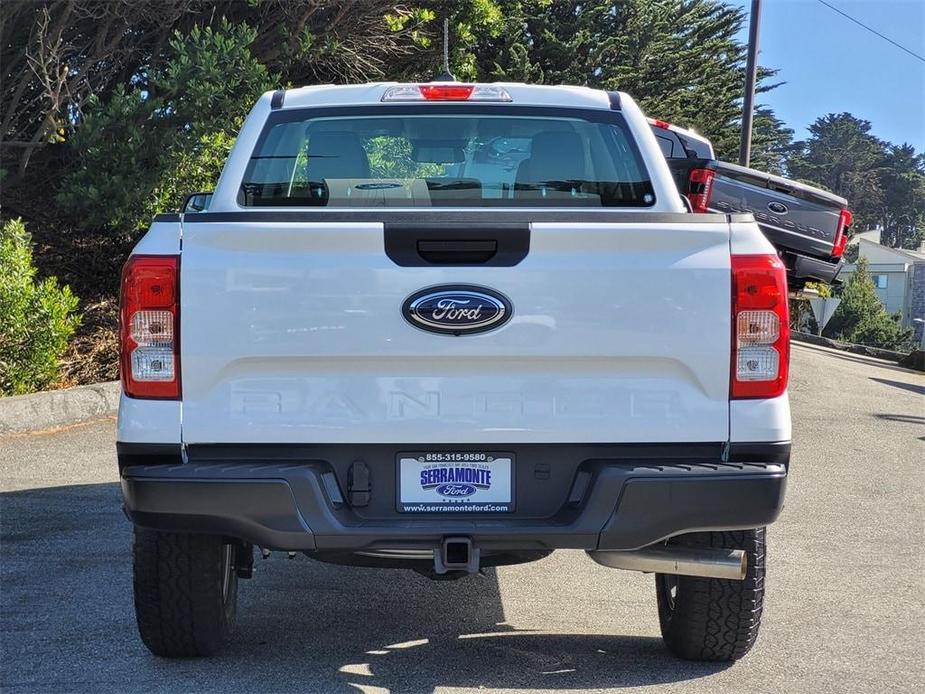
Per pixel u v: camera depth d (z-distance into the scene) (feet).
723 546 13.15
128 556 18.95
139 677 13.47
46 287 33.42
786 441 11.87
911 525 22.63
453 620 16.10
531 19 87.15
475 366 11.73
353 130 15.14
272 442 11.69
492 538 11.66
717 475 11.62
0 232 35.17
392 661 14.20
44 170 44.57
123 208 37.47
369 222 11.60
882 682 13.66
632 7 93.45
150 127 39.04
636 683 13.42
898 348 179.83
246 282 11.57
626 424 11.76
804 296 36.73
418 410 11.74
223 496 11.55
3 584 17.30
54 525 21.04
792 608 16.88
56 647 14.48
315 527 11.60
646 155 14.80
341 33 47.60
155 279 11.55
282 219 11.62
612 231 11.62
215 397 11.67
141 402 11.64
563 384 11.77
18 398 30.58
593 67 90.22
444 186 15.02
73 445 28.76
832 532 21.97
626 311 11.67
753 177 35.37
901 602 17.26
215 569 13.23
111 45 39.73
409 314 11.59
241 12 45.21
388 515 11.85
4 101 40.83
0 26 36.83
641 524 11.67
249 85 39.75
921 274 259.19
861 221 410.93
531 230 11.62
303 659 14.21
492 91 15.33
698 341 11.71
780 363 11.80
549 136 15.14
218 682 13.32
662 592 14.48
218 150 39.34
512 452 11.89
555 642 15.07
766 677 13.75
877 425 36.50
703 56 106.93
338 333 11.59
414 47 52.95
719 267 11.72
